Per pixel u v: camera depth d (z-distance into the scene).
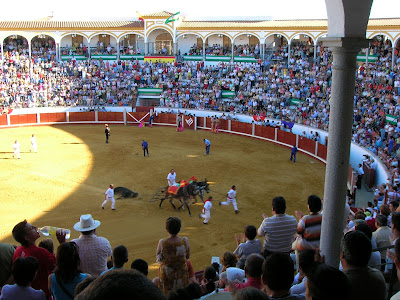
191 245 15.71
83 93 44.72
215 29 47.38
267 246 7.78
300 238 7.50
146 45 49.53
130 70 47.50
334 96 6.85
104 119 43.00
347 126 6.86
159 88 45.53
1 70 44.00
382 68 36.44
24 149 30.94
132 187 22.75
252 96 41.62
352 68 6.72
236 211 19.12
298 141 32.31
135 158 28.97
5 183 22.98
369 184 21.83
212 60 48.19
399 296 3.31
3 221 17.69
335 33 6.81
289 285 3.83
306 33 43.12
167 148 32.22
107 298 1.73
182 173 25.62
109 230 16.95
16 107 41.28
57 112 42.25
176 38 49.12
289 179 24.75
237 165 27.77
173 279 6.79
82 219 7.29
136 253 14.96
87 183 23.34
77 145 32.59
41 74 45.16
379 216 7.71
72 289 5.11
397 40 36.19
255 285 5.42
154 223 17.77
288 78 41.72
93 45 52.28
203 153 30.88
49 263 6.24
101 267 7.25
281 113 37.25
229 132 38.88
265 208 19.81
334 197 7.03
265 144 34.59
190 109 42.25
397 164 20.77
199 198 21.16
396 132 26.33
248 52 47.81
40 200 20.47
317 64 41.69
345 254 4.12
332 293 3.11
